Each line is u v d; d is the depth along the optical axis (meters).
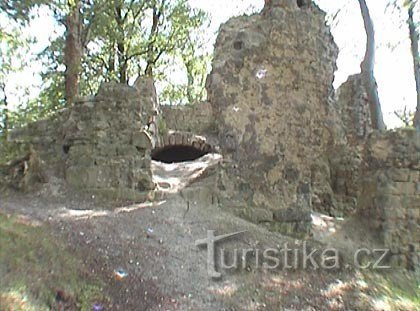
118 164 7.02
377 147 7.51
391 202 7.11
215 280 4.73
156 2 19.81
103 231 5.22
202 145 13.79
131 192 6.88
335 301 4.92
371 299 5.24
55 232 4.74
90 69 17.00
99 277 4.02
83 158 7.03
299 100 7.37
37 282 3.42
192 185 7.49
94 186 6.89
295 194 7.10
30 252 3.83
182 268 4.79
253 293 4.62
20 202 6.04
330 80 7.77
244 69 7.16
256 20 7.52
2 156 7.40
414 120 13.05
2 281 3.20
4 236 3.91
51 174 7.06
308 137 7.40
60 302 3.38
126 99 7.32
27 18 6.94
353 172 9.54
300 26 7.54
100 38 17.38
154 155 13.66
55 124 7.51
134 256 4.74
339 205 9.21
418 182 7.20
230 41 7.30
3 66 19.03
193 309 4.01
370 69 10.38
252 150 7.04
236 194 6.91
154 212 6.29
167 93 24.23
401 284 6.29
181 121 15.53
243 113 7.08
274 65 7.27
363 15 10.64
